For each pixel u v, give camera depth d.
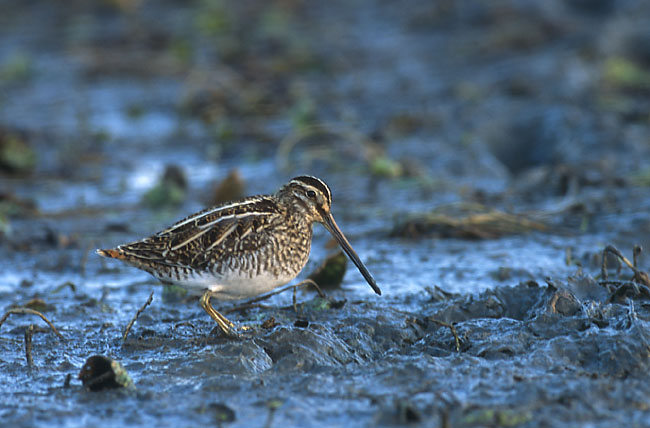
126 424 8.03
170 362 9.52
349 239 16.16
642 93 26.12
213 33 36.09
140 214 18.75
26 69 32.16
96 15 39.75
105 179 21.95
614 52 30.05
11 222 17.84
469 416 7.80
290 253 10.68
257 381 8.86
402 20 36.44
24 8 41.00
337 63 31.52
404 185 20.00
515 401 8.11
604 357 9.07
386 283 13.19
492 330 10.08
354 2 40.09
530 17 33.94
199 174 22.23
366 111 26.41
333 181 20.72
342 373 9.09
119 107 28.72
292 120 25.44
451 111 25.23
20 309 10.39
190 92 28.59
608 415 7.82
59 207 19.42
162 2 41.62
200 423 8.00
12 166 22.36
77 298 12.79
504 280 13.09
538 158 23.23
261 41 34.72
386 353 9.91
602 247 14.42
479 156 22.09
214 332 10.58
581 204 16.83
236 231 10.32
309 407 8.21
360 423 7.88
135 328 11.07
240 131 25.42
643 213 16.16
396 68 30.61
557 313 10.18
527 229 16.00
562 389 8.28
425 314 11.15
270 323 10.64
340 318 10.99
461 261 14.20
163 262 10.37
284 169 21.97
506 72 28.55
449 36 33.75
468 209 17.17
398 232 16.12
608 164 20.06
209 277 10.34
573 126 22.89
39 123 26.78
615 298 10.82
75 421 8.12
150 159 23.73
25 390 8.93
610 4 35.00
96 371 8.91
